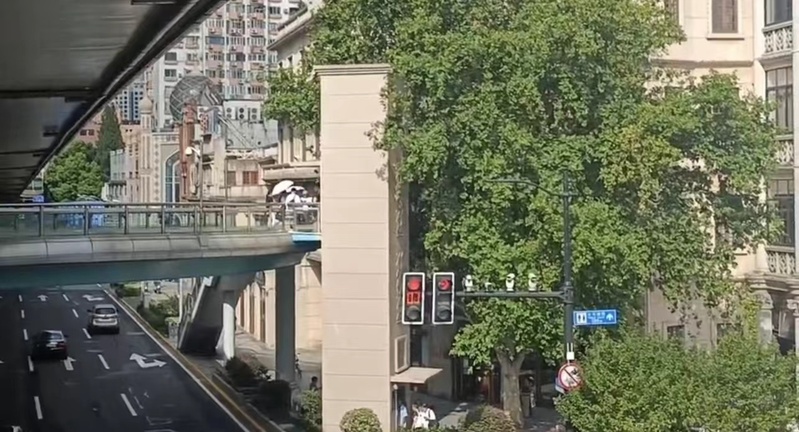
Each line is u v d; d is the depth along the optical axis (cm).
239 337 6025
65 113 3366
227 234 3606
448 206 2958
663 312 3597
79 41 2044
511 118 2833
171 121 13375
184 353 5394
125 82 2684
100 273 3334
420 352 4038
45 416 3819
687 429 2222
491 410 3081
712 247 3144
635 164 2717
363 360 3209
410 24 2986
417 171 2931
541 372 3788
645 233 2834
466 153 2850
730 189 2988
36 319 6944
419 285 2195
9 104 3042
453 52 2833
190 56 17225
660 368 2225
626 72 2891
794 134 3319
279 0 18025
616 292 2839
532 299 2764
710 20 3669
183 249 3450
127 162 12575
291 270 4116
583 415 2280
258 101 11181
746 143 2891
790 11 3444
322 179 3256
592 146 2820
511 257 2783
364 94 3219
